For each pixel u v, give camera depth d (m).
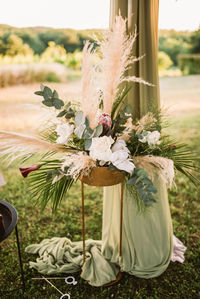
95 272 2.42
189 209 3.43
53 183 1.95
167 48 11.77
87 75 1.74
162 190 2.33
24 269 2.54
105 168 1.78
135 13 2.00
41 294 2.31
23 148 1.70
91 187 3.94
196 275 2.47
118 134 1.87
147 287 2.36
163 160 1.69
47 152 1.93
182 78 11.20
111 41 1.71
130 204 2.31
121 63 1.76
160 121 1.95
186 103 8.12
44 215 3.30
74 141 1.86
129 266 2.44
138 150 1.90
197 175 4.12
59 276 2.47
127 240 2.45
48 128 1.90
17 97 7.42
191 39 11.66
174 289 2.34
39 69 8.73
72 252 2.59
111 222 2.50
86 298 2.27
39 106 1.80
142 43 2.04
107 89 1.80
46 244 2.76
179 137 5.52
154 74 2.11
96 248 2.62
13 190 3.81
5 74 8.30
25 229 3.07
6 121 6.26
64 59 9.70
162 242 2.47
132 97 2.16
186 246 2.83
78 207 3.47
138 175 1.62
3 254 2.71
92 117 1.79
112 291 2.32
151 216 2.35
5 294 2.31
